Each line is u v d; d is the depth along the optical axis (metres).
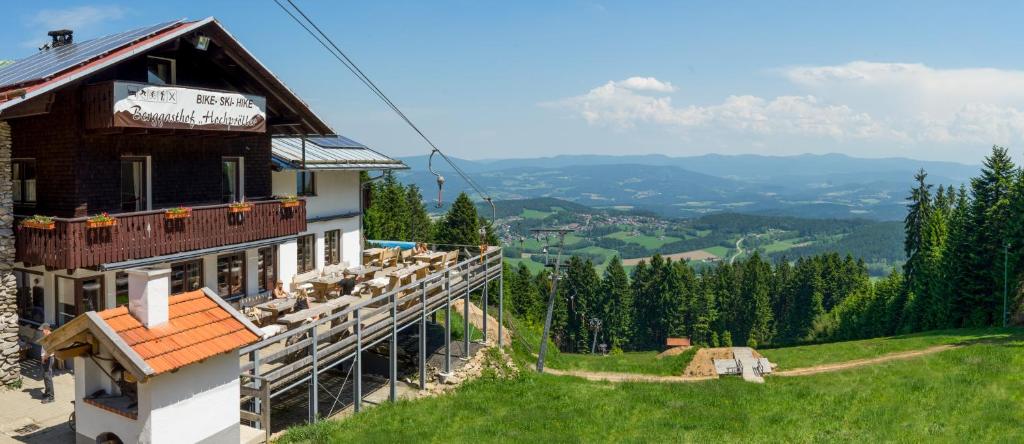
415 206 88.19
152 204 19.89
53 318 18.33
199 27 19.08
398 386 21.67
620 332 113.56
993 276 49.03
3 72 20.28
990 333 35.31
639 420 19.97
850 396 23.48
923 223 70.75
